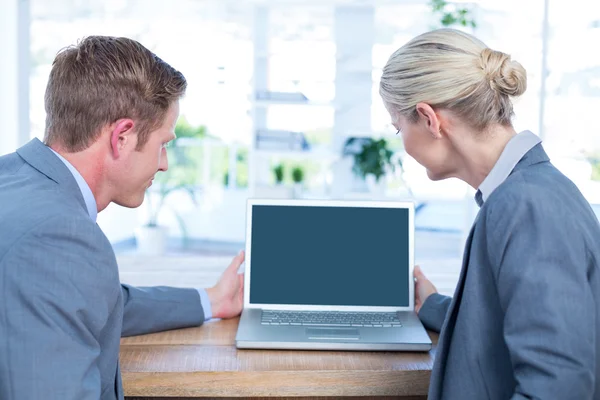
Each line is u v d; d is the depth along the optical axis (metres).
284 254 1.54
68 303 0.90
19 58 4.45
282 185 5.67
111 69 1.06
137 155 1.12
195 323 1.48
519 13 4.97
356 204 1.55
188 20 5.91
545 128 4.60
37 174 1.04
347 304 1.53
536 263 0.98
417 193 6.27
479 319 1.07
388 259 1.54
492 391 1.07
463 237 5.02
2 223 0.93
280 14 5.65
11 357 0.87
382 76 1.18
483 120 1.10
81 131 1.06
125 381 1.24
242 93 6.08
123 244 6.29
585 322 0.96
